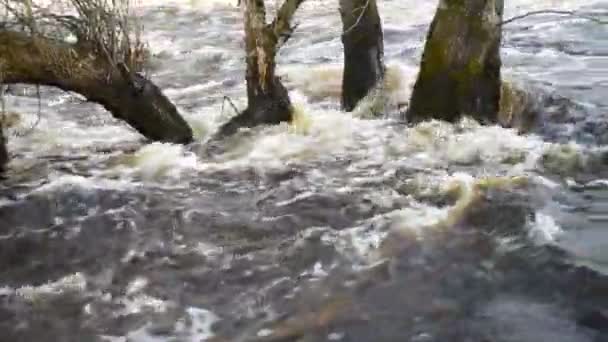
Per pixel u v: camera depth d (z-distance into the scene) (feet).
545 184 25.93
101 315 18.57
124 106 31.53
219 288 19.74
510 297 18.65
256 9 32.48
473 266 20.29
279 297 19.11
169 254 21.77
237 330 17.71
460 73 32.45
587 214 23.40
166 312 18.63
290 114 34.37
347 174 28.14
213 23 81.35
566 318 17.60
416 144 31.19
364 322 17.72
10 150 33.32
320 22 79.66
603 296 18.52
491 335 16.97
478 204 24.25
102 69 30.53
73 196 26.23
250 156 30.78
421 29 71.36
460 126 32.37
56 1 32.45
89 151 32.76
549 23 69.72
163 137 32.68
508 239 21.80
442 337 16.98
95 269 21.07
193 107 42.96
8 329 18.01
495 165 28.27
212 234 23.04
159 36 72.95
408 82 40.47
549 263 20.21
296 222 23.70
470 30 32.07
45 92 46.75
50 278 20.63
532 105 36.19
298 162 29.86
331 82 47.06
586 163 28.17
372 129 33.81
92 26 30.19
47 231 23.56
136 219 24.29
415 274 19.97
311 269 20.54
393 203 24.94
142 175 28.91
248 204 25.44
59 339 17.57
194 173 28.94
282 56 60.54
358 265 20.61
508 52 55.42
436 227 22.79
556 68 48.98
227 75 54.24
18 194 26.66
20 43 29.25
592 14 74.23
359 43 38.22
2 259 21.83
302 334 17.38
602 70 47.98
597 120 34.86
